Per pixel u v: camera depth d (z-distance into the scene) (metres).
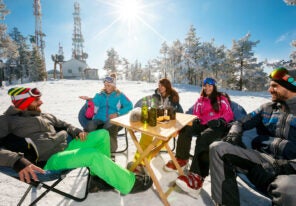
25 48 53.81
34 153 1.83
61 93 12.55
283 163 1.68
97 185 2.14
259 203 2.00
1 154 1.50
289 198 1.31
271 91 1.92
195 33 39.59
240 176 1.96
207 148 2.15
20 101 1.95
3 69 49.81
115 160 2.98
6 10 28.45
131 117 2.17
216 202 1.72
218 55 39.44
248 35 33.16
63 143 2.17
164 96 3.26
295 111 1.81
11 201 1.99
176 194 2.16
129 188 1.95
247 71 34.00
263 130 2.10
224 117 2.62
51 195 2.10
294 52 17.19
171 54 44.28
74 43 64.06
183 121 2.29
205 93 2.88
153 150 2.40
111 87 3.27
